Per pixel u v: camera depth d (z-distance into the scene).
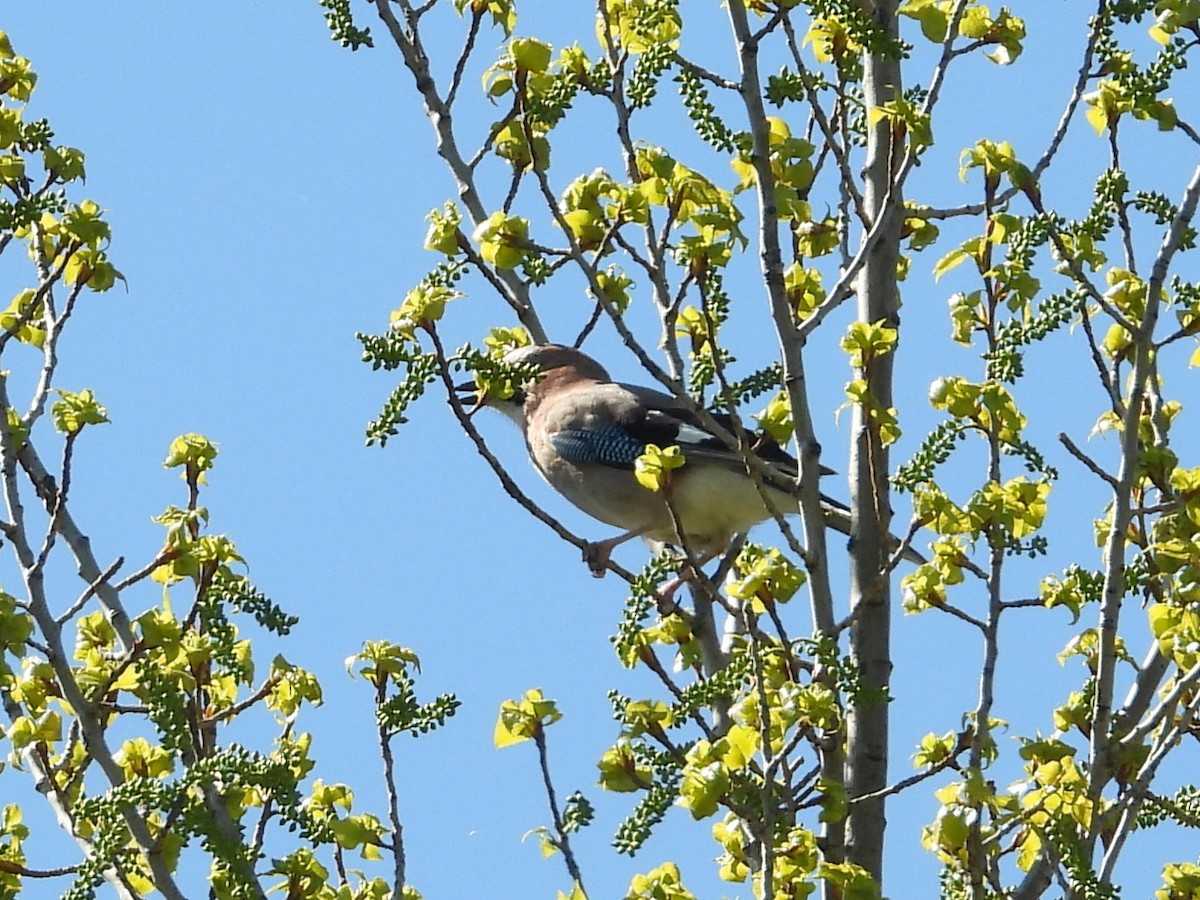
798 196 12.40
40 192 11.55
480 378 10.83
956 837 9.52
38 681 11.27
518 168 12.79
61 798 11.19
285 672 11.58
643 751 10.03
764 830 9.16
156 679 10.77
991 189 11.33
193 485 11.92
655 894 9.48
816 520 11.09
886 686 11.36
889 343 10.66
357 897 11.02
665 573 10.43
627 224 10.91
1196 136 11.55
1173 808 10.16
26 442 11.77
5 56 12.41
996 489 10.26
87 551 11.90
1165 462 10.80
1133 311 11.16
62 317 11.65
